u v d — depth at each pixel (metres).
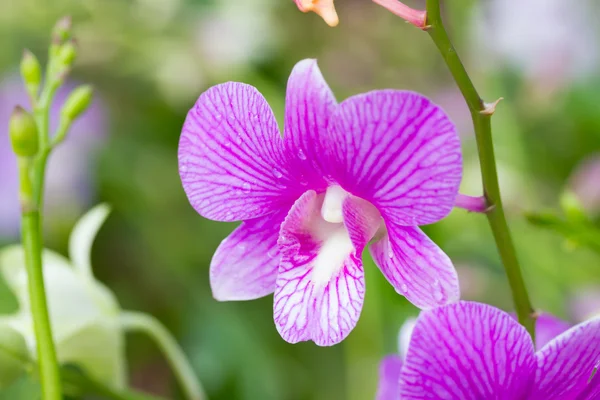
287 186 0.45
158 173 0.80
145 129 0.82
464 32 0.71
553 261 0.64
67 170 0.77
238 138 0.45
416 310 0.61
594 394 0.43
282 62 0.85
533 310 0.45
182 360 0.53
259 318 0.69
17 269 0.51
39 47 0.83
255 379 0.64
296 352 0.68
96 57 0.82
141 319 0.52
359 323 0.60
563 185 0.75
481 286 0.64
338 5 0.89
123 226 0.77
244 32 0.82
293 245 0.45
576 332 0.42
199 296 0.72
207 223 0.77
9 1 0.83
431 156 0.42
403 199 0.43
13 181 0.75
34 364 0.48
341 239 0.45
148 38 0.83
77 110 0.47
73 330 0.50
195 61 0.81
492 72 0.70
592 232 0.51
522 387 0.42
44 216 0.76
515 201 0.66
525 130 0.76
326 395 0.66
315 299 0.44
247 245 0.46
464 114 0.81
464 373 0.42
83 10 0.83
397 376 0.49
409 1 0.91
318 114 0.44
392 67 0.90
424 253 0.43
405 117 0.42
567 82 0.76
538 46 0.76
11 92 0.77
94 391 0.50
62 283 0.51
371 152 0.43
